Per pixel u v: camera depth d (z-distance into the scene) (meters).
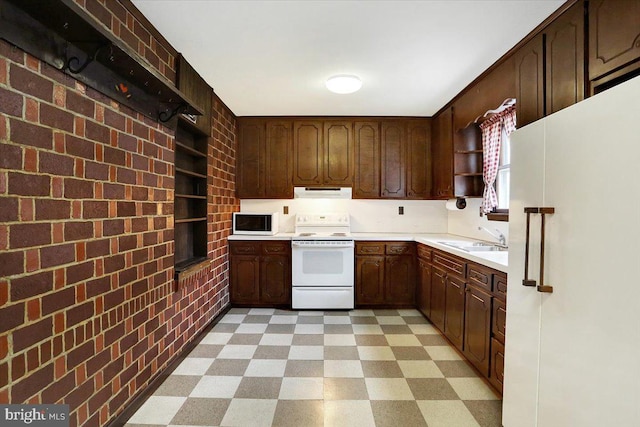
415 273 3.49
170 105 2.00
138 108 1.69
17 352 1.05
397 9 1.67
